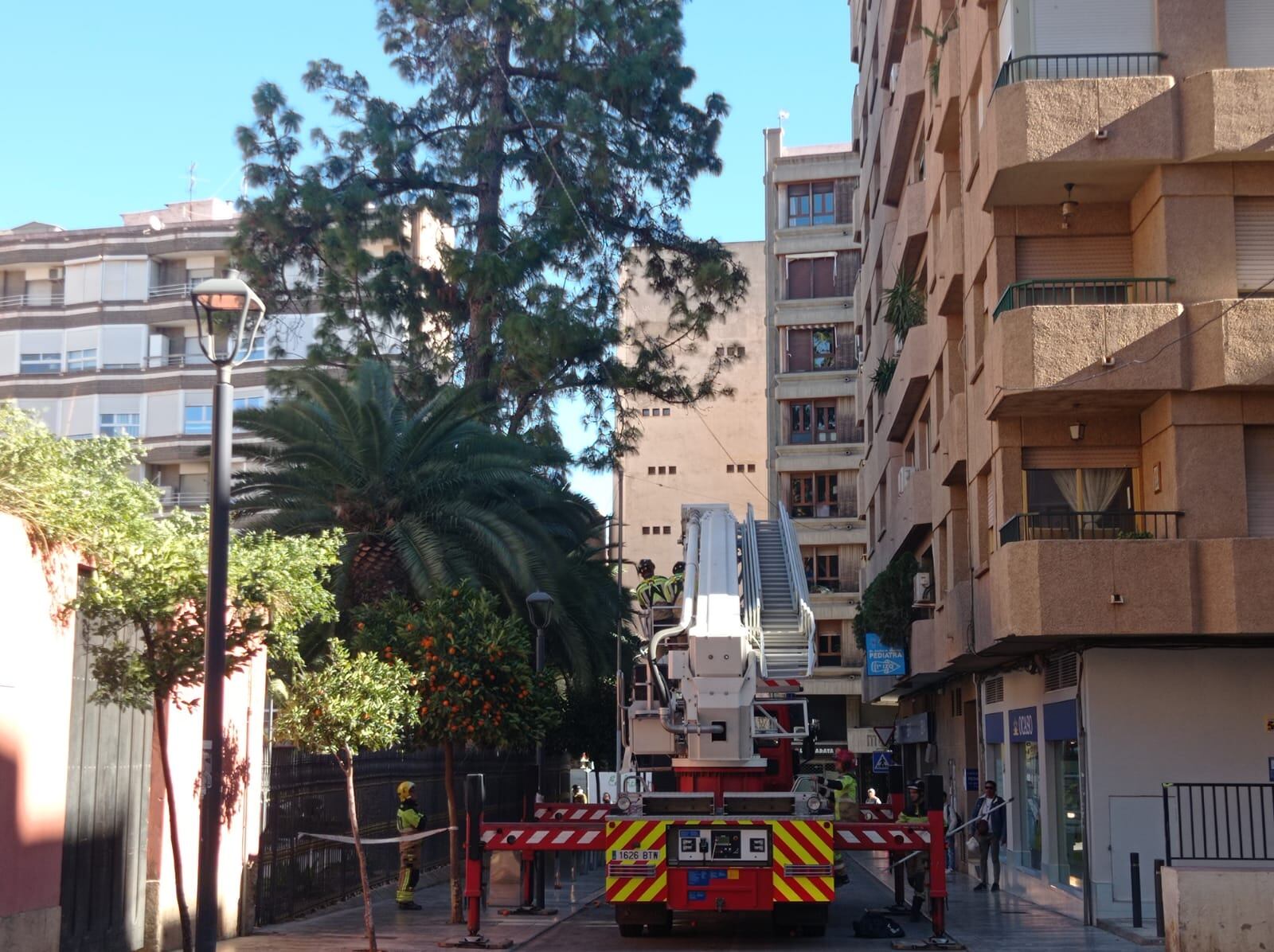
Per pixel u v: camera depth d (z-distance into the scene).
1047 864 21.50
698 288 43.88
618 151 42.47
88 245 58.06
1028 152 18.88
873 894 23.81
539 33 41.75
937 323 27.98
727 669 17.30
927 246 30.42
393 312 40.97
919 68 30.86
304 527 25.08
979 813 25.05
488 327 39.81
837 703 60.34
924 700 39.06
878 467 41.00
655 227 43.94
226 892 15.48
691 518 21.88
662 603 21.33
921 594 28.92
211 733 10.58
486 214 42.59
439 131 43.72
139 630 12.99
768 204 63.56
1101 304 19.19
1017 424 20.33
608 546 33.94
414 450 25.86
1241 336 18.03
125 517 12.40
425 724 17.73
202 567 11.52
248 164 42.00
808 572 60.69
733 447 80.12
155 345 57.22
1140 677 18.67
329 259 41.31
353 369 32.00
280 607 12.45
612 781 36.91
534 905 19.28
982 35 22.25
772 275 62.94
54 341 57.75
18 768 11.28
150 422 56.38
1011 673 24.59
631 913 16.00
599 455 42.28
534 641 28.55
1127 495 20.08
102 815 13.09
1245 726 18.41
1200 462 18.25
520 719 18.14
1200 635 18.17
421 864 26.27
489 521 25.25
